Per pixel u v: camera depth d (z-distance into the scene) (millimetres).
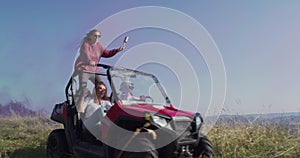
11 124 10391
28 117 11242
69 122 5172
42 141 7426
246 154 5250
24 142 7492
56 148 5387
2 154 6285
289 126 6285
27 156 6164
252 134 5906
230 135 5934
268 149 5398
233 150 5375
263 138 5777
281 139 5730
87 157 4652
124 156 4086
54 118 5652
